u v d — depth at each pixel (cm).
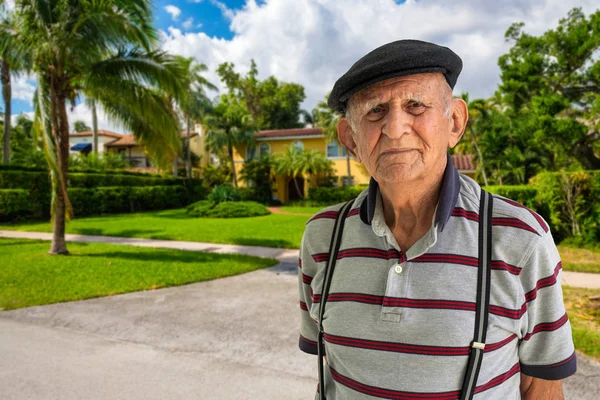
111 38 791
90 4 747
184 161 3438
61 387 304
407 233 100
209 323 441
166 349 373
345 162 2717
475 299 86
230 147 2894
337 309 98
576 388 280
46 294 546
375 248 97
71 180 1922
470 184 100
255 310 486
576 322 414
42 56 762
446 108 96
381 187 100
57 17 763
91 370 331
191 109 2862
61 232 871
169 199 2511
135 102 830
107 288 578
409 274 90
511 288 86
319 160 2556
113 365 340
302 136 2777
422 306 87
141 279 633
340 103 107
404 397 89
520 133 1407
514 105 1437
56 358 354
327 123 2522
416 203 97
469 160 2383
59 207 866
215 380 314
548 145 1235
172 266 732
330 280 104
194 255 851
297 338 397
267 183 2864
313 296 113
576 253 781
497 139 1628
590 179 837
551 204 873
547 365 96
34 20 747
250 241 1054
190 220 1717
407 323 88
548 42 1183
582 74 1252
